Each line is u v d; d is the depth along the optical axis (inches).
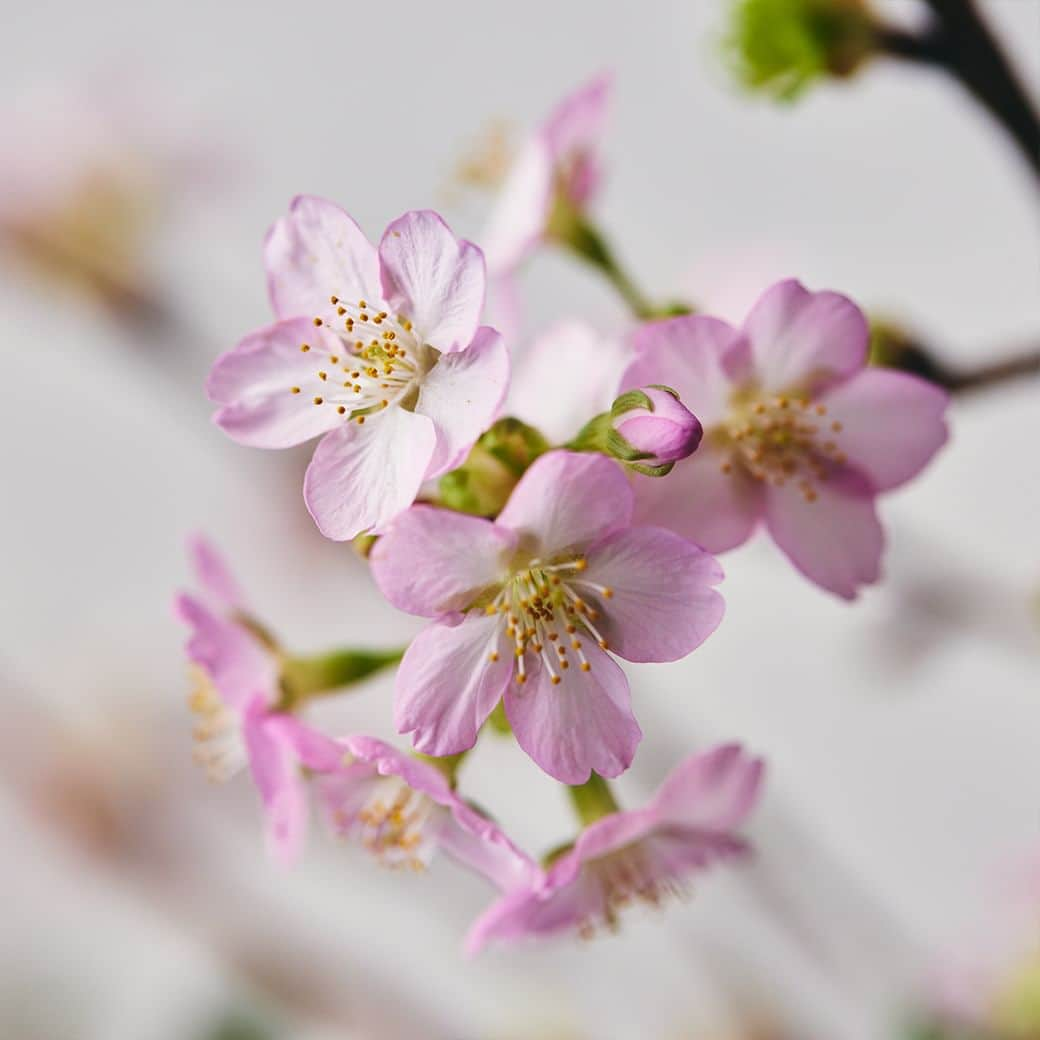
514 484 18.3
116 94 25.5
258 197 27.3
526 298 23.4
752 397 18.7
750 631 27.5
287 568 25.8
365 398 18.2
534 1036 23.3
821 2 19.5
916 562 22.1
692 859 19.3
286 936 24.1
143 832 24.5
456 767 18.7
